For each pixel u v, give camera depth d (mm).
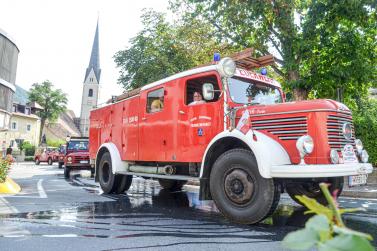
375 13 12906
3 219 5547
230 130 5730
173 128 7191
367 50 14070
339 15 13039
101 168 9906
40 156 37719
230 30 15695
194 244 4227
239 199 5445
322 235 560
